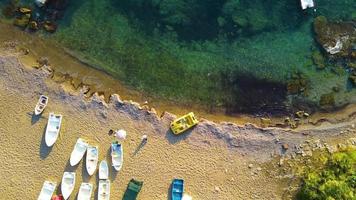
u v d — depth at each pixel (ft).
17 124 46.50
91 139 46.42
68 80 47.37
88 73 47.67
